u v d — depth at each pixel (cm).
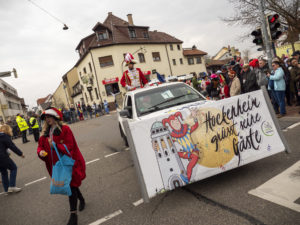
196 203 302
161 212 300
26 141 1432
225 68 816
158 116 317
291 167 344
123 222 296
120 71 2950
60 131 305
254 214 254
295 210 246
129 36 3183
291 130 525
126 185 413
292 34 1388
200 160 315
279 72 640
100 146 808
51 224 336
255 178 335
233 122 341
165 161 306
